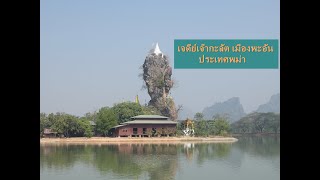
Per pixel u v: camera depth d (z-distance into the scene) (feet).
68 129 351.46
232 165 172.45
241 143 332.60
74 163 177.06
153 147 282.15
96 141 339.16
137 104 418.72
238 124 515.91
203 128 399.03
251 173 149.59
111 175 144.87
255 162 181.37
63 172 150.10
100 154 222.48
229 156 211.20
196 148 271.49
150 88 473.67
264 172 152.25
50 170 155.33
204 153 229.86
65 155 215.72
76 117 360.89
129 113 398.42
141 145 304.71
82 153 228.22
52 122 352.28
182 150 252.21
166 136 369.30
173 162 183.42
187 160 190.49
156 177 142.41
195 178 139.33
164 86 474.08
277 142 347.77
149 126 368.89
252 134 499.92
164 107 465.47
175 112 469.98
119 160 190.80
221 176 144.56
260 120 518.37
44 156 210.59
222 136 388.57
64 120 350.43
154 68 476.54
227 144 319.27
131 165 171.22
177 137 362.94
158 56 479.41
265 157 203.41
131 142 337.93
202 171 155.53
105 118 370.32
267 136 463.83
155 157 206.49
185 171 154.71
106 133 374.63
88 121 365.81
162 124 372.99
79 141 337.52
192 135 384.06
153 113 418.92
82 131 355.77
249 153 226.58
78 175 143.33
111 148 269.85
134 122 366.84
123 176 142.72
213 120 425.28
